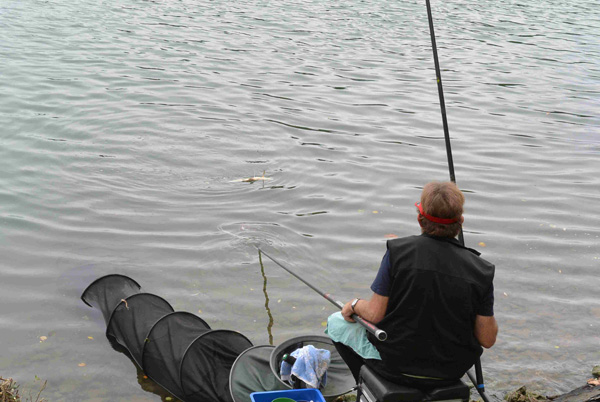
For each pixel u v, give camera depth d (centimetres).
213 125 1317
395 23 2481
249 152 1190
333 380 527
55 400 546
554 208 995
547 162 1209
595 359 622
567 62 2028
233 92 1550
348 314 425
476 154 1237
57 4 2412
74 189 985
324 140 1271
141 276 746
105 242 827
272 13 2533
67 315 665
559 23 2655
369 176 1097
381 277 396
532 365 612
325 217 930
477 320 389
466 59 2005
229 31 2189
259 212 939
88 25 2133
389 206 978
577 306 717
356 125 1369
